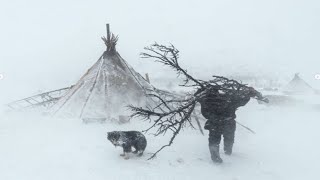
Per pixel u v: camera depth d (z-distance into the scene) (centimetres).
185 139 1120
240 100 873
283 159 924
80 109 1455
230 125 902
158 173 804
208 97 866
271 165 873
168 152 970
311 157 945
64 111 1472
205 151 990
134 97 1505
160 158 912
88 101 1461
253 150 1013
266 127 1352
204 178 781
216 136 873
